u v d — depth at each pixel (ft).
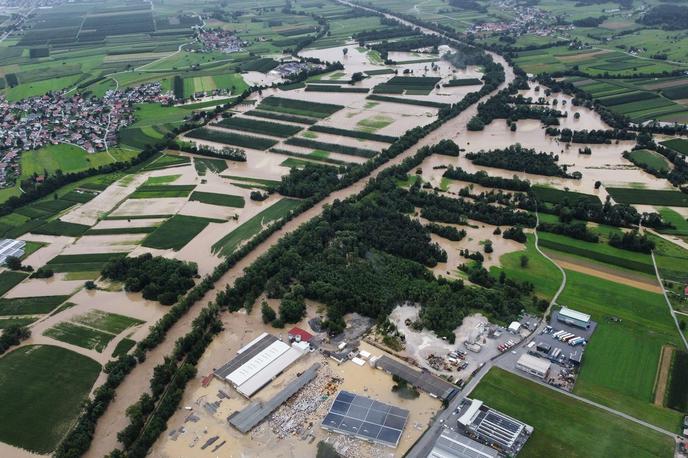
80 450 522.47
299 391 584.40
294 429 539.70
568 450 498.28
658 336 632.79
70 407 580.30
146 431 536.83
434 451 498.69
